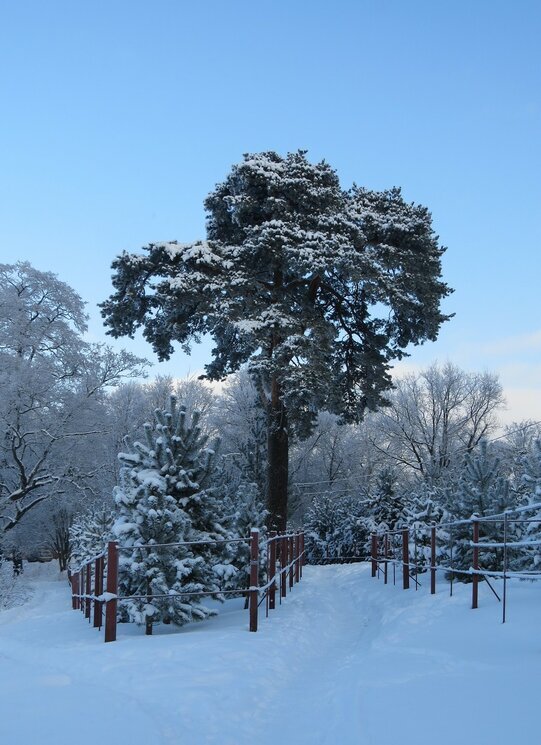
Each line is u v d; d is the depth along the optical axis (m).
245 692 7.06
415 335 28.77
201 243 25.83
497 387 55.38
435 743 4.70
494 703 5.44
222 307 23.67
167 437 12.53
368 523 34.69
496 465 15.89
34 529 44.47
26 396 37.44
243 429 52.50
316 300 28.59
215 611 11.63
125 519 11.68
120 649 9.23
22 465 38.03
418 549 19.92
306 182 26.12
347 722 5.61
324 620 14.01
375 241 27.27
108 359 41.81
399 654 8.55
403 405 55.38
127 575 11.53
